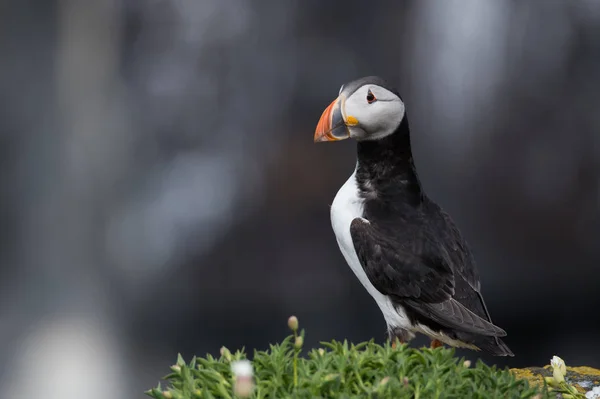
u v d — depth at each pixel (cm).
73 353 1298
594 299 1593
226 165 1739
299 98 1780
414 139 1836
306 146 1733
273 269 1656
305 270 1650
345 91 543
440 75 1830
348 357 412
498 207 1778
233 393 389
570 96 1769
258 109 1773
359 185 552
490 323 492
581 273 1733
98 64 1861
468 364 419
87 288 1672
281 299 1595
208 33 1798
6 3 1853
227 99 1783
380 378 393
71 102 1866
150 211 1723
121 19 1836
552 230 1750
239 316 1496
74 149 1836
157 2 1817
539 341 1331
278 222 1686
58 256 1758
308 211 1688
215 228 1680
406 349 420
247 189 1709
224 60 1792
